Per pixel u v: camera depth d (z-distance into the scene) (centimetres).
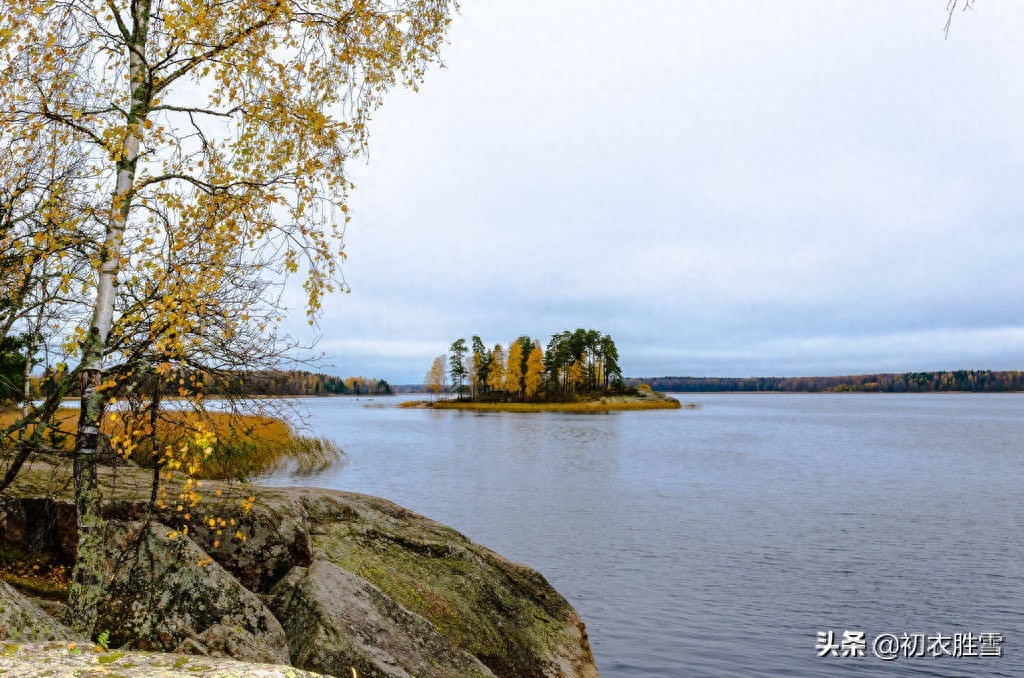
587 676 858
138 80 572
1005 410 15388
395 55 679
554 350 13675
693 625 1237
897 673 1024
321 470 3278
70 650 383
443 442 5391
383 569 855
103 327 549
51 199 584
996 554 1747
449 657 698
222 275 537
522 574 1012
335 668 601
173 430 562
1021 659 1080
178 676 337
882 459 4172
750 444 5312
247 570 725
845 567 1625
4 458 598
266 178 604
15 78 545
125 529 652
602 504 2491
